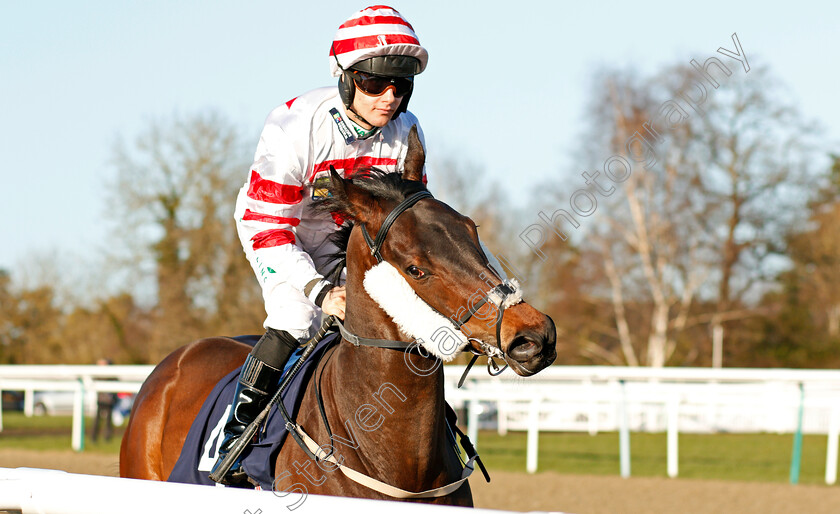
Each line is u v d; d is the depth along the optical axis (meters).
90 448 11.77
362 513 1.73
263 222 3.18
